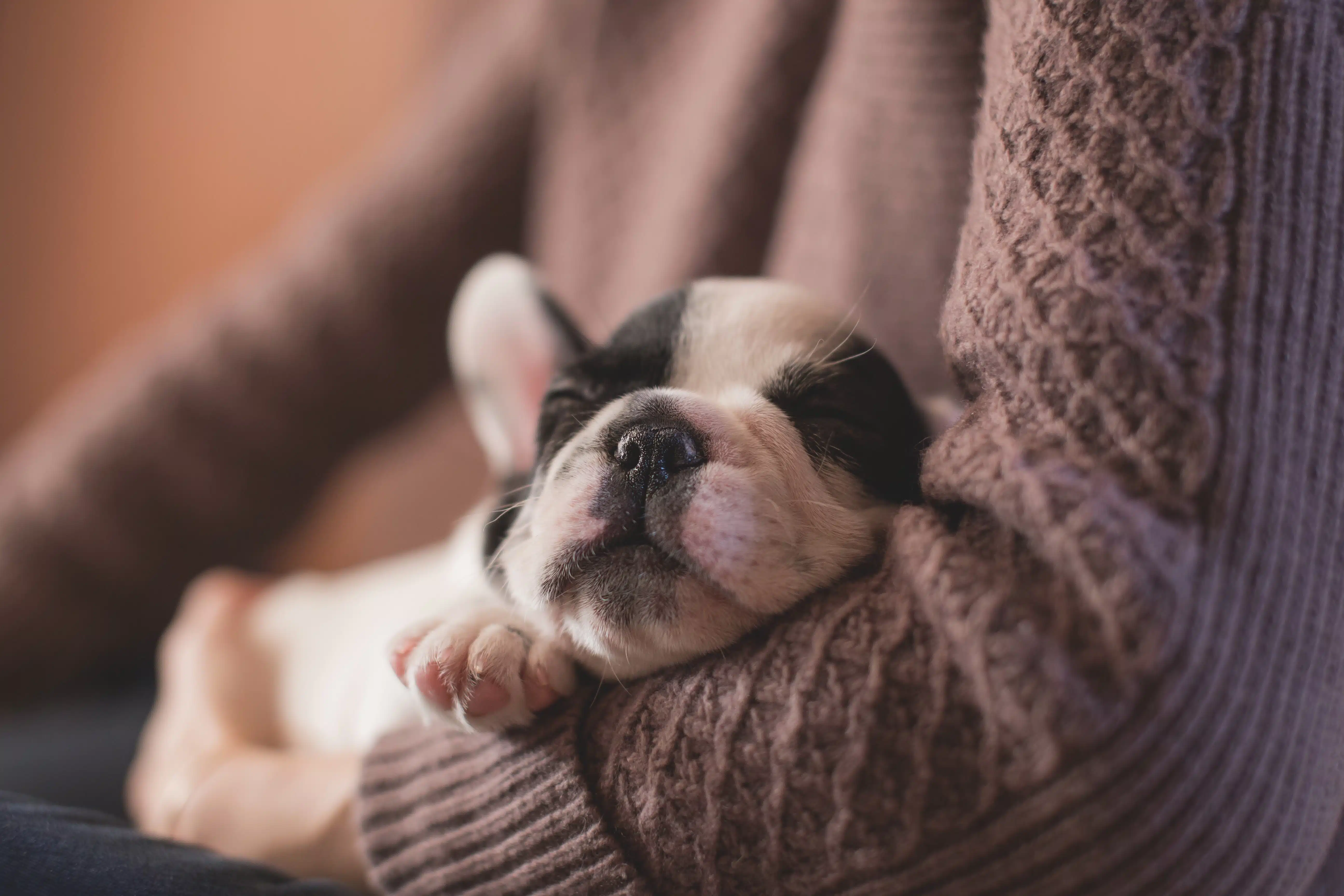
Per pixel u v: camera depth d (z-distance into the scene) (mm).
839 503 240
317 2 752
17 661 433
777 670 198
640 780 202
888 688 189
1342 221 189
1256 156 188
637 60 394
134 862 221
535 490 260
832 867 190
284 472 462
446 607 263
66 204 725
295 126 761
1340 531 187
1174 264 187
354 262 438
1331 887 224
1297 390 184
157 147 739
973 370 207
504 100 434
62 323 734
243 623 407
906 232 294
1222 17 190
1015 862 182
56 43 711
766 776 193
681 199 358
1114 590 177
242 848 283
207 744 336
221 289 508
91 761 382
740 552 221
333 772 295
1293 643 182
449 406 589
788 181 349
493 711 222
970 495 194
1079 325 189
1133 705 176
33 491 441
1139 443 183
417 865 222
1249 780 181
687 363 263
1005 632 182
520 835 210
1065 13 201
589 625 224
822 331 266
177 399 441
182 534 451
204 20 737
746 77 341
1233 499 180
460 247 446
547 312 305
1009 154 205
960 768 184
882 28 284
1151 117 191
